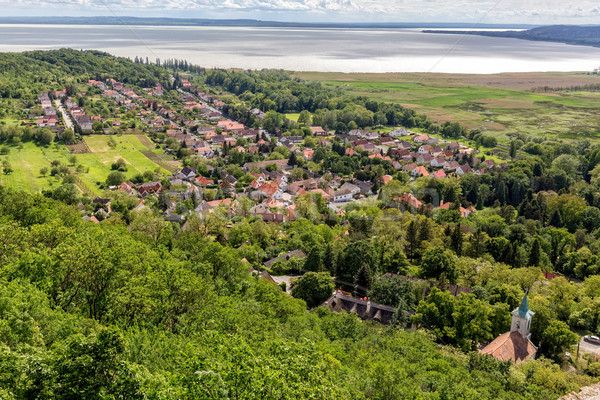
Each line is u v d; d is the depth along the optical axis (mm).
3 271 52094
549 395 60625
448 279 107312
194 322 55188
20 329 39531
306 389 35219
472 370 65750
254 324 60312
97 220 147375
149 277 56125
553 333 79562
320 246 125188
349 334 74438
